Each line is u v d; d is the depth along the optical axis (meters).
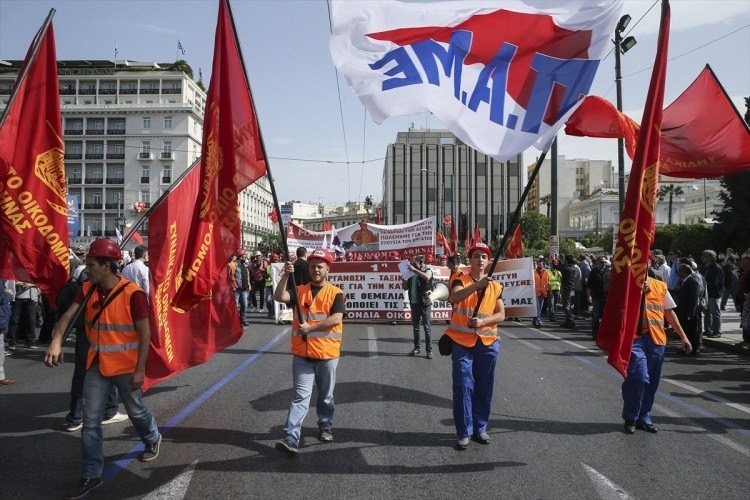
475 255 5.51
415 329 10.19
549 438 5.52
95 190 77.44
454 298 5.30
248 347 11.08
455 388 5.24
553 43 5.07
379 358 9.88
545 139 4.95
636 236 5.19
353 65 5.22
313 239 21.27
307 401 5.06
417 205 90.81
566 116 4.93
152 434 4.80
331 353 5.20
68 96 77.81
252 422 5.96
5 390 7.54
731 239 38.94
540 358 10.05
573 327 14.91
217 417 6.16
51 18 5.68
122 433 5.61
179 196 6.40
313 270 5.28
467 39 5.15
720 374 8.87
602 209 98.38
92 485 4.14
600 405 6.79
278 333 13.28
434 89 5.15
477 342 5.34
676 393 7.58
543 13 5.08
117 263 4.43
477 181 91.12
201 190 5.32
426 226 19.62
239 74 5.29
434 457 4.95
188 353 6.26
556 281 16.78
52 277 5.67
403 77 5.18
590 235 80.88
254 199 98.38
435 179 91.19
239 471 4.60
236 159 5.32
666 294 6.00
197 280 5.34
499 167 91.38
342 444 5.27
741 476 4.59
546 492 4.23
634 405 5.69
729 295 18.78
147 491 4.20
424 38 5.18
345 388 7.54
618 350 5.11
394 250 19.95
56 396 7.20
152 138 77.12
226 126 5.29
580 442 5.41
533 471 4.64
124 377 4.34
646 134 5.21
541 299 15.81
